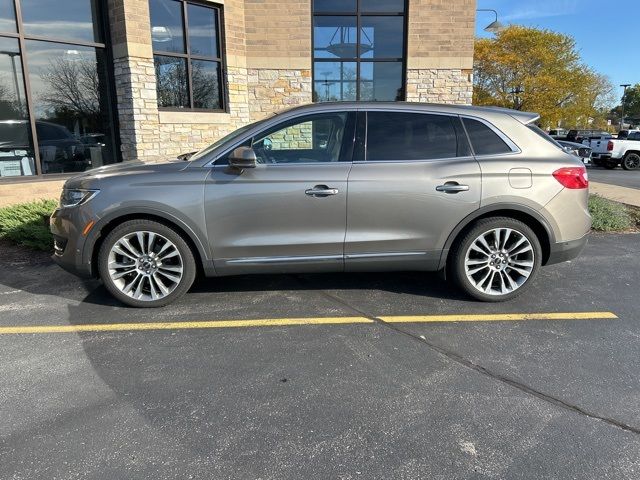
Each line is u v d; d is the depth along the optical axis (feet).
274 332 12.71
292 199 13.53
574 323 13.26
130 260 13.93
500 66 117.91
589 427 8.80
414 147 14.07
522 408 9.37
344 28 34.04
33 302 14.89
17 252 20.68
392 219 13.82
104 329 12.91
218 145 14.20
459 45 33.47
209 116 31.48
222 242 13.71
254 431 8.71
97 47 28.45
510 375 10.57
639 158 70.64
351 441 8.43
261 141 13.99
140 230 13.64
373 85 34.83
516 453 8.12
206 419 9.05
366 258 14.05
